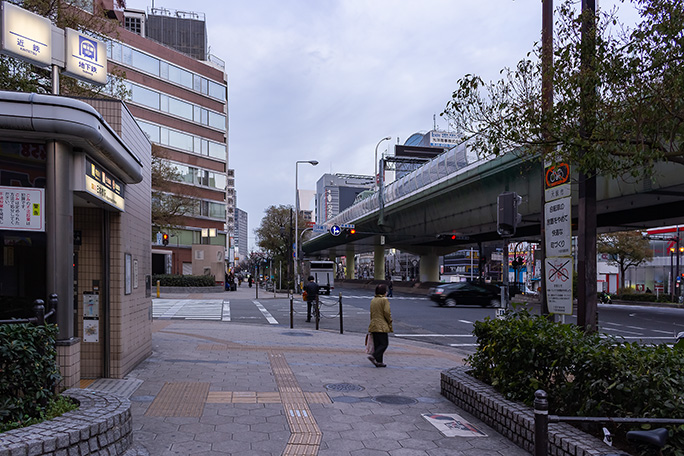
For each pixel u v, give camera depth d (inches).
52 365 173.0
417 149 3929.6
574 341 199.6
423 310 1053.2
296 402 260.5
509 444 200.1
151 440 195.2
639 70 242.7
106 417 163.6
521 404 212.8
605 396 171.9
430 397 282.2
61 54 257.9
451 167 1270.9
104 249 294.0
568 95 253.3
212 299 1279.5
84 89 589.6
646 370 162.2
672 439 143.5
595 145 243.6
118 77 689.6
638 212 1092.5
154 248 1919.3
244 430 211.5
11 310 217.5
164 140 1952.5
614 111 249.6
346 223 2178.9
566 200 272.7
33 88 526.6
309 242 3243.1
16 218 212.4
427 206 1491.1
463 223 1344.7
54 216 215.2
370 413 243.4
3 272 219.0
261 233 2464.3
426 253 2378.2
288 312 931.3
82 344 294.2
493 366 251.9
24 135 210.5
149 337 387.5
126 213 312.0
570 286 270.4
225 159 2255.2
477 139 311.6
